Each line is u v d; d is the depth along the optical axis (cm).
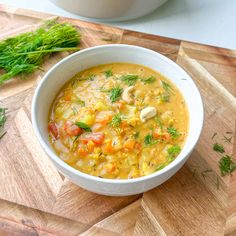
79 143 41
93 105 43
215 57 53
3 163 43
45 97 43
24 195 41
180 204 41
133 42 54
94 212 40
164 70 45
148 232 39
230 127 46
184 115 43
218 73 51
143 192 41
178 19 59
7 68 51
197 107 41
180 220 40
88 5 55
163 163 40
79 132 41
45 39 53
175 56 53
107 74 46
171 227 40
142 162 40
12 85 50
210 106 48
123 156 40
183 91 44
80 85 45
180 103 44
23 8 58
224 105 48
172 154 40
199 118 40
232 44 56
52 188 42
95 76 46
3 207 40
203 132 46
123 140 41
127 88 44
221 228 40
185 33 57
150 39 54
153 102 44
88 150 40
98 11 56
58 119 43
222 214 40
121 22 59
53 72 43
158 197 41
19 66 50
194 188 42
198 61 52
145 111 42
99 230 39
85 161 40
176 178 43
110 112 43
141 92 45
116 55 46
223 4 62
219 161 44
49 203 41
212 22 59
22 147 44
